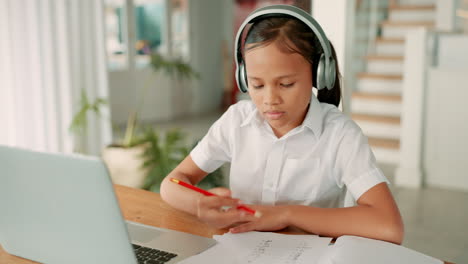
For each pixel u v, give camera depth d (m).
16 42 3.38
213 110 7.78
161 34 6.78
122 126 6.29
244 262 0.84
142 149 3.39
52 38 3.55
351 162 1.05
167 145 3.21
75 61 3.73
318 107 1.11
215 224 0.98
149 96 6.77
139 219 1.09
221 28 7.78
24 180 0.74
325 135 1.10
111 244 0.73
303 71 0.92
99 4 3.81
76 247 0.76
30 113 3.52
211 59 7.67
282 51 0.89
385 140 4.74
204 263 0.84
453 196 3.66
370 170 1.02
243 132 1.20
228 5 7.70
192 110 7.47
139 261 0.86
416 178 3.89
